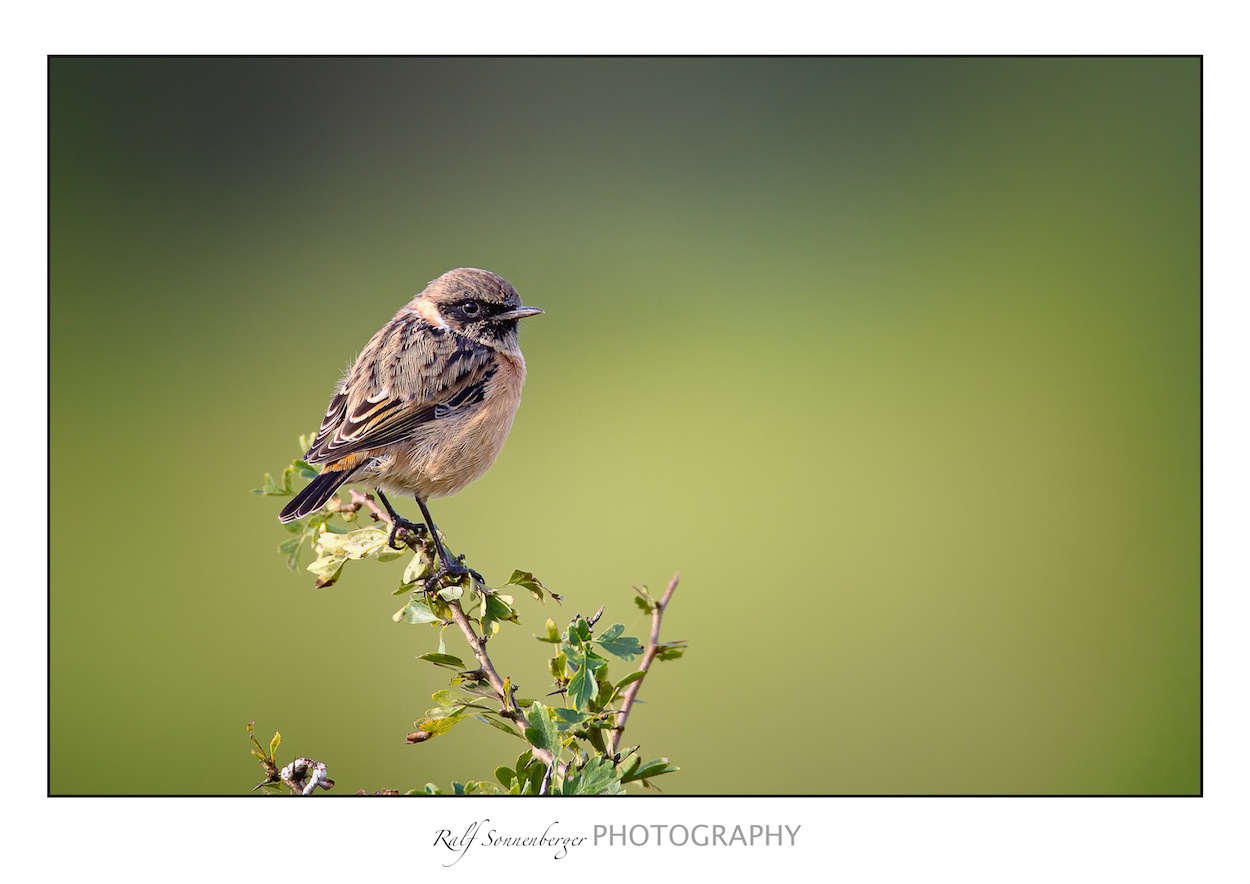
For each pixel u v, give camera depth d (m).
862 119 18.64
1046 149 18.59
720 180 18.22
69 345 14.91
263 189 16.72
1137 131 18.45
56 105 16.09
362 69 17.42
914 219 18.09
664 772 4.73
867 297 17.30
